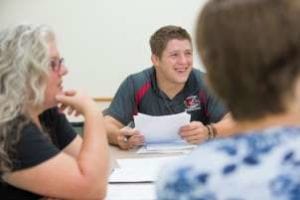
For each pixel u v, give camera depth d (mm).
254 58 666
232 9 683
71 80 4047
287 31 656
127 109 2539
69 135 1695
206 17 707
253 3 674
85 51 4027
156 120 2207
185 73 2463
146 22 3957
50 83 1431
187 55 2447
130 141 2211
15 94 1357
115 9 3963
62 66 1499
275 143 665
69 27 4008
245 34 667
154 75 2590
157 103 2549
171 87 2516
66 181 1357
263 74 670
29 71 1369
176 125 2201
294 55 662
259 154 662
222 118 2416
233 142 694
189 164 703
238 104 698
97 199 1419
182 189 687
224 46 683
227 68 687
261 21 663
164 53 2445
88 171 1395
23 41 1374
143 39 3977
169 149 2146
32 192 1395
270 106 685
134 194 1531
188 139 2193
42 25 1445
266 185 637
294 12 659
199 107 2535
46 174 1349
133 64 4016
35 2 4004
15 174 1357
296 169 638
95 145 1462
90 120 1526
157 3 3928
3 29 1435
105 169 1445
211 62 705
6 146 1339
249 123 701
